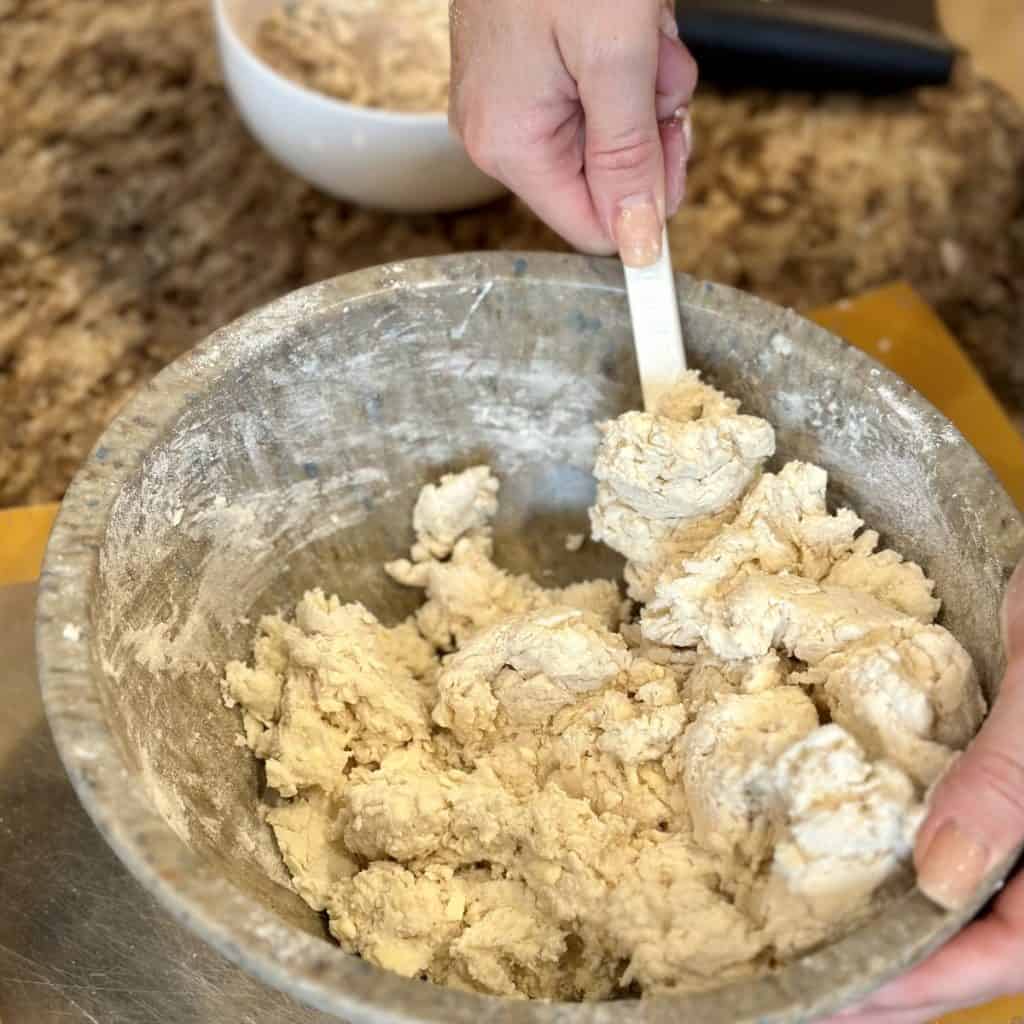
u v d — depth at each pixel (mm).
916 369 585
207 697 448
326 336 447
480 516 506
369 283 450
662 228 459
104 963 436
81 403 558
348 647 452
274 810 445
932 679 389
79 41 664
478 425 494
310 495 478
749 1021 322
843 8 688
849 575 446
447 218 620
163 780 404
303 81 603
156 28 673
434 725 461
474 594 491
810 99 683
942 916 338
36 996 429
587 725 439
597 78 437
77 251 597
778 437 471
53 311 579
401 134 549
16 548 510
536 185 479
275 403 449
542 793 420
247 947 330
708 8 650
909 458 434
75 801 465
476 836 420
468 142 483
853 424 448
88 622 378
